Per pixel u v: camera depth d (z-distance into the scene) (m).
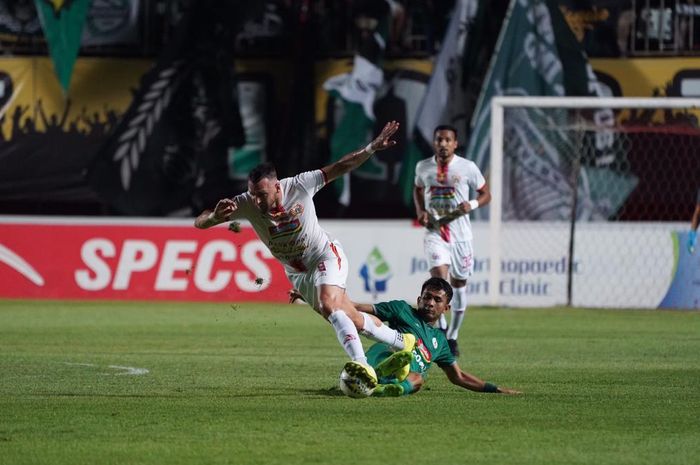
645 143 70.25
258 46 72.38
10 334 46.34
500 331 49.25
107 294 64.38
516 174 70.12
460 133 71.38
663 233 62.25
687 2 70.31
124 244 64.50
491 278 61.50
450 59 71.31
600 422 24.56
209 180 72.69
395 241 63.00
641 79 70.75
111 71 72.25
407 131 71.62
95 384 30.70
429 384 31.16
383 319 29.27
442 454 20.75
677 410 26.39
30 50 71.81
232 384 30.84
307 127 72.25
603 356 39.53
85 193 72.38
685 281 62.03
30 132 72.06
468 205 40.19
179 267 64.25
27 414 25.12
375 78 71.44
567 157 69.88
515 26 70.62
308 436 22.48
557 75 70.69
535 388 30.53
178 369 34.66
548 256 63.16
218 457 20.38
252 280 64.12
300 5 72.06
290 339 45.41
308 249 28.22
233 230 28.02
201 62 72.25
